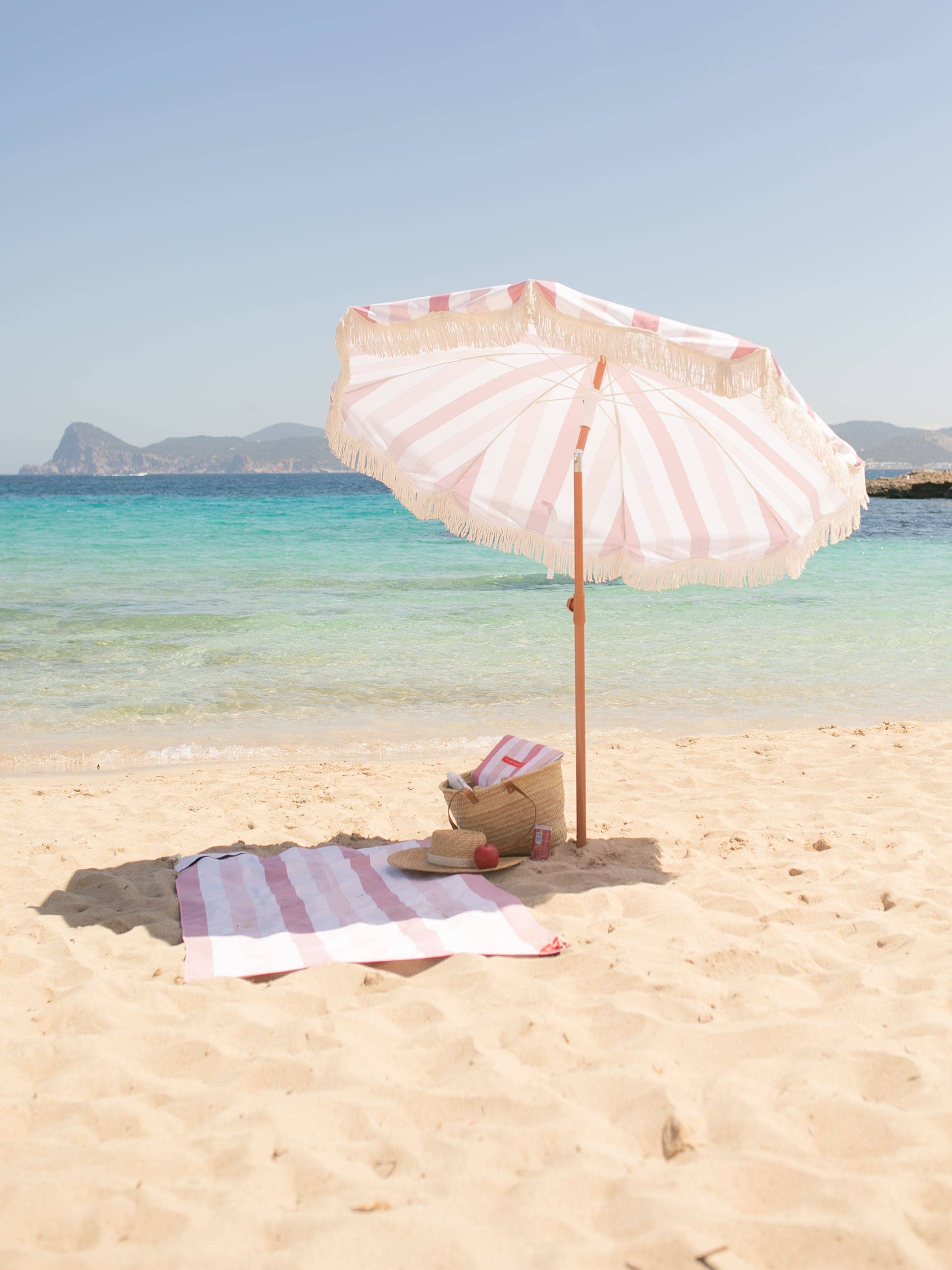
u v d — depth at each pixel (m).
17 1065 2.80
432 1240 1.98
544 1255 1.93
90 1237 2.05
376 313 3.56
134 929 3.88
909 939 3.50
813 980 3.24
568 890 4.21
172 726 8.02
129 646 11.14
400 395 4.71
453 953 3.52
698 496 4.95
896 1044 2.73
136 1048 2.90
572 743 7.39
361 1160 2.31
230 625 12.56
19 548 23.00
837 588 16.83
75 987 3.31
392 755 7.26
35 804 5.86
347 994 3.28
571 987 3.24
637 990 3.16
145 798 6.00
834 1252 1.92
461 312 3.50
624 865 4.55
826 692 9.17
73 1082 2.69
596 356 3.60
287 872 4.50
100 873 4.52
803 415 3.73
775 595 15.91
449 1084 2.63
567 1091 2.57
